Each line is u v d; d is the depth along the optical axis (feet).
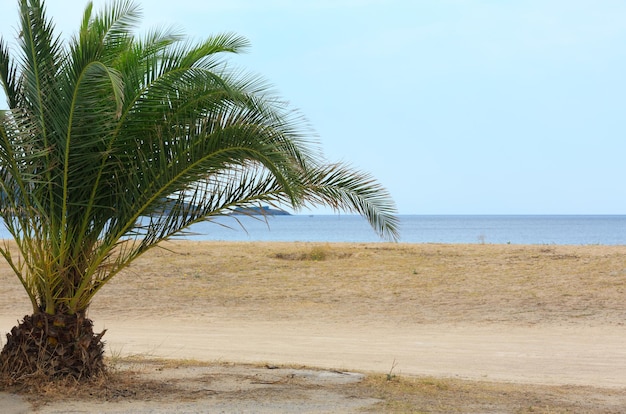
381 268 70.90
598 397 26.21
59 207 24.81
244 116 24.31
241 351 38.27
